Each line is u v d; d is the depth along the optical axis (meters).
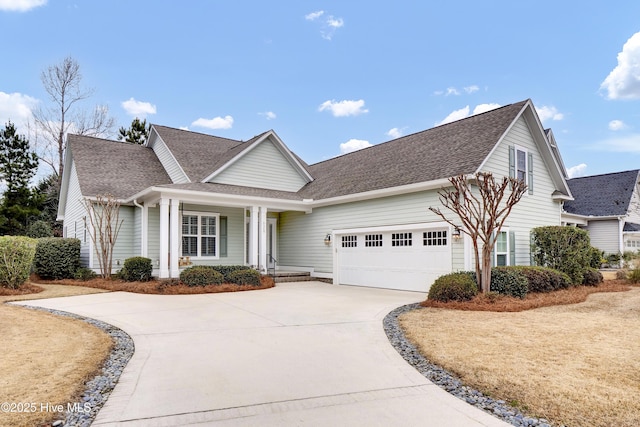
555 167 15.66
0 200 24.92
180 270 14.84
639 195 25.45
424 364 5.29
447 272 12.20
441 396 4.24
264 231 15.78
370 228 14.69
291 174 19.61
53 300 10.80
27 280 12.80
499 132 12.85
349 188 15.62
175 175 18.08
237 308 9.63
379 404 4.02
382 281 14.30
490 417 3.73
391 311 9.15
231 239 17.36
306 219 17.84
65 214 21.80
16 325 7.43
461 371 4.93
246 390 4.36
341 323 7.88
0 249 12.05
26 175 26.88
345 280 15.80
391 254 14.06
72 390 4.25
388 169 15.20
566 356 5.45
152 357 5.57
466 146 13.29
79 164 17.03
